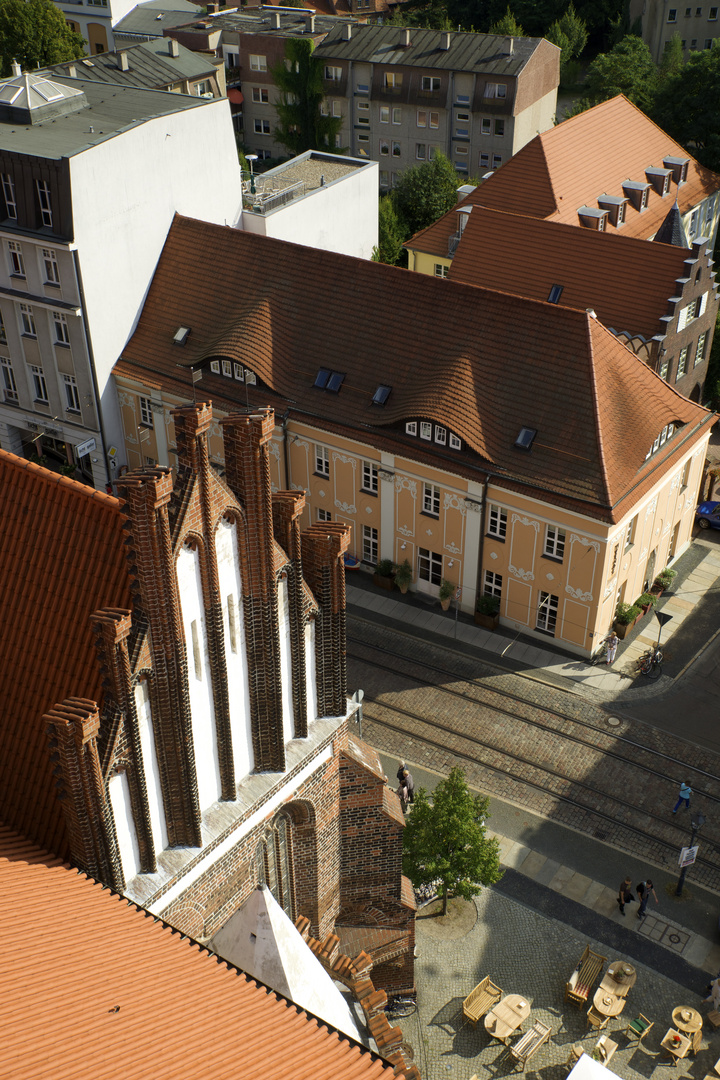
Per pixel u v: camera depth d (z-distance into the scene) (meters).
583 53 150.00
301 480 55.03
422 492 50.12
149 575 18.69
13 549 22.00
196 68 100.88
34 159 50.66
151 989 17.19
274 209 64.19
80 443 59.81
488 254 64.12
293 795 25.14
